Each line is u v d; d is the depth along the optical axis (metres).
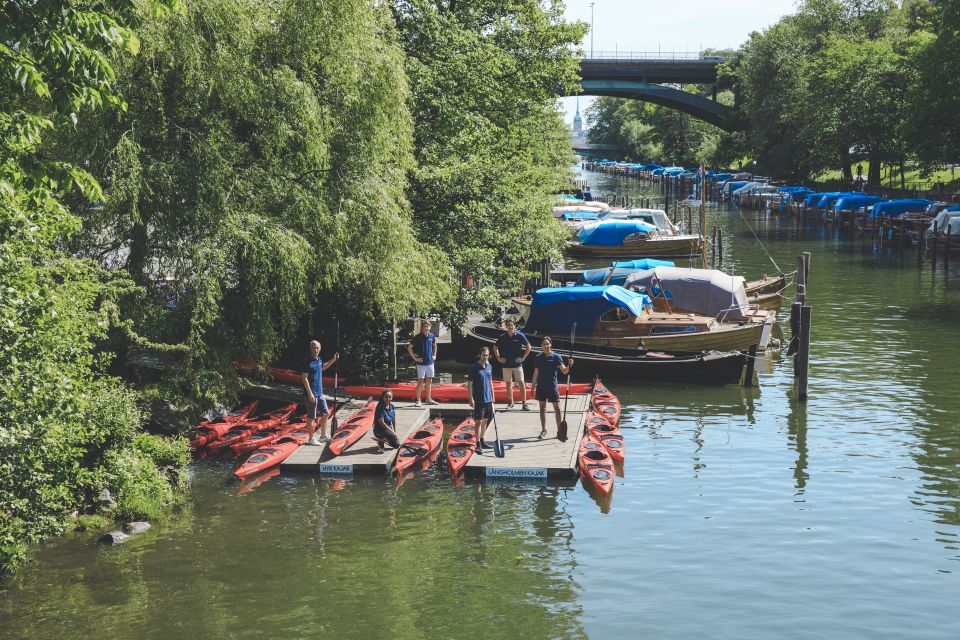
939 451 21.09
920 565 15.11
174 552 15.37
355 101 22.41
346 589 14.07
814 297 44.09
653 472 19.83
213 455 20.84
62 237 19.42
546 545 15.85
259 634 12.67
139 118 20.41
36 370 13.16
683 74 123.06
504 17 40.25
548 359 20.27
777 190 95.56
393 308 23.56
